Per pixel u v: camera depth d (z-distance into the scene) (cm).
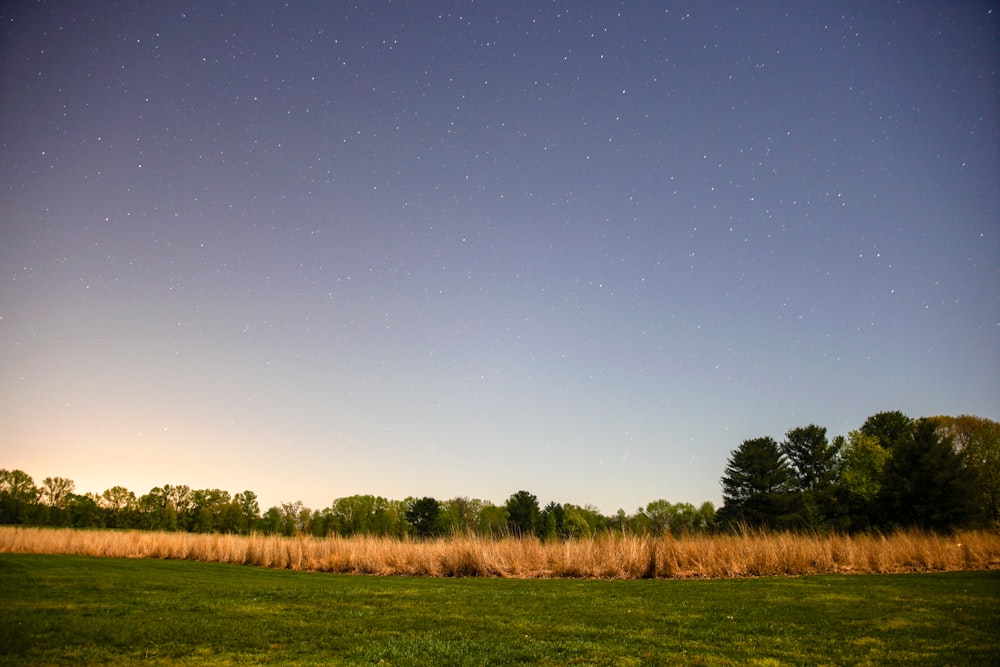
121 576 1224
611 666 507
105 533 2444
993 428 3853
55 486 5325
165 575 1307
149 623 653
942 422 4184
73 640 559
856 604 857
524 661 521
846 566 1493
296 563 1838
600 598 946
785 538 1573
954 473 3384
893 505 3509
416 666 496
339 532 2089
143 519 5338
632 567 1406
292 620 700
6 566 1383
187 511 5578
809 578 1256
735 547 1509
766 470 4597
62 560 1731
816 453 4738
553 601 908
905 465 3528
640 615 770
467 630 656
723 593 1003
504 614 774
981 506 3338
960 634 644
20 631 588
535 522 4484
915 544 1612
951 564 1512
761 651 564
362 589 1077
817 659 535
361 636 612
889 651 566
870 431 4594
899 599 903
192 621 674
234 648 548
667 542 1508
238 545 2073
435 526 4491
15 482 5181
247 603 838
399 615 754
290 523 4959
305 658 516
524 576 1448
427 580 1350
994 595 941
